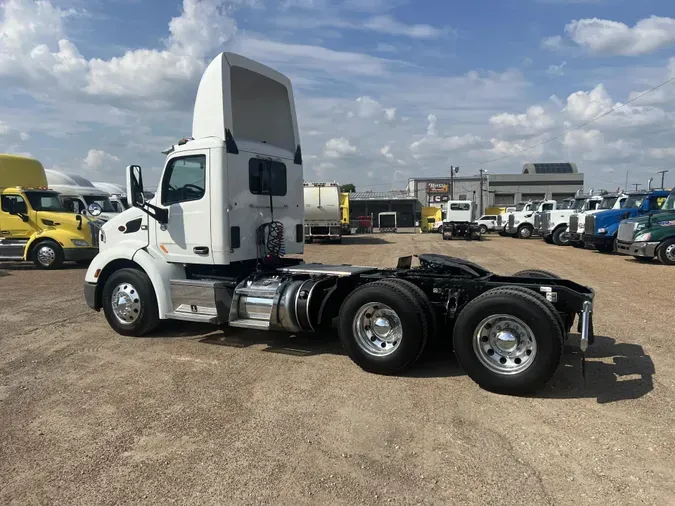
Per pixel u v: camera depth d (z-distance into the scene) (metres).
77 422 4.30
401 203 72.69
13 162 17.08
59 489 3.29
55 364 5.91
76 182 23.50
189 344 6.75
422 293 5.39
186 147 6.65
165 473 3.47
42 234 15.50
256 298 6.27
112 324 7.21
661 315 8.09
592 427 4.09
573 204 28.05
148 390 5.04
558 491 3.19
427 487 3.26
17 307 9.37
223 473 3.46
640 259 17.36
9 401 4.79
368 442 3.89
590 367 5.55
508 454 3.68
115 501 3.15
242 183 6.72
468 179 80.19
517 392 4.75
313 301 6.02
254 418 4.35
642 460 3.55
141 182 6.77
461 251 22.45
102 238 7.61
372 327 5.48
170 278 6.93
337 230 28.94
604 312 8.34
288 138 7.79
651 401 4.59
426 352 5.64
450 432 4.04
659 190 19.47
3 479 3.42
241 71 6.93
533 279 5.65
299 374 5.49
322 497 3.16
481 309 4.86
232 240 6.59
